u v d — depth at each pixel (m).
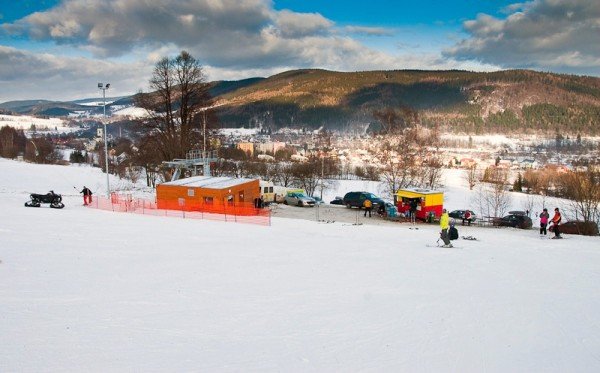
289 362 8.56
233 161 89.50
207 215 35.25
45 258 16.33
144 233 23.80
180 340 9.38
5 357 8.09
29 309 10.79
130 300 11.94
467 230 33.12
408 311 11.84
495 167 127.62
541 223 29.02
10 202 35.81
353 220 38.09
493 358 9.14
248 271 15.81
